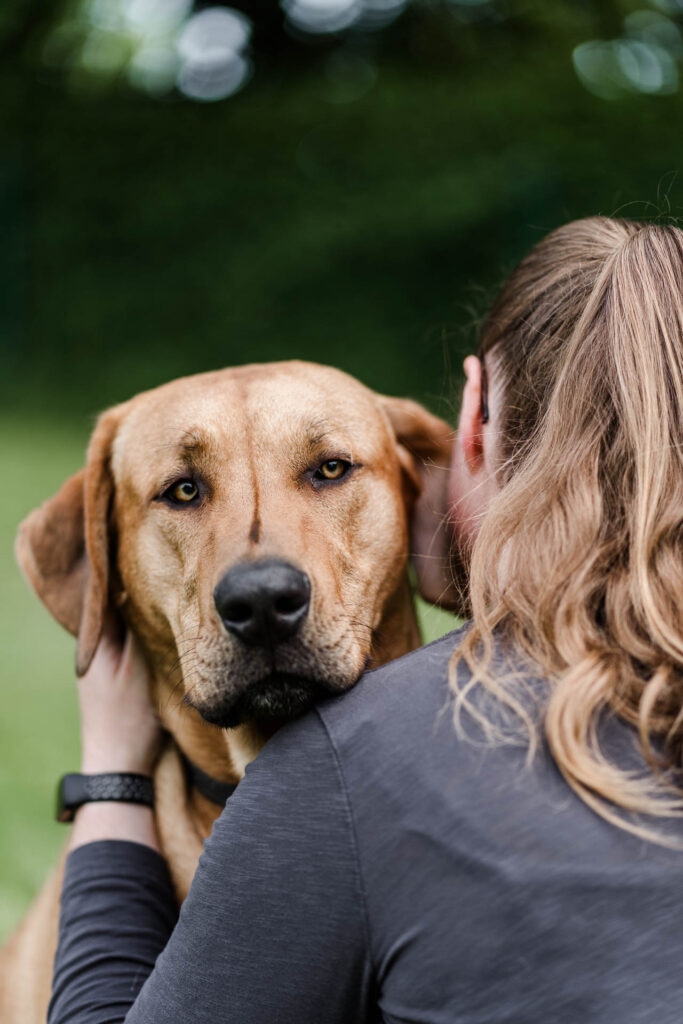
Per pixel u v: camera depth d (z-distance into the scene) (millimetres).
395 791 1311
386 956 1305
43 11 17031
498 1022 1219
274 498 2061
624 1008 1175
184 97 18219
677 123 15109
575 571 1439
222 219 17219
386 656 2346
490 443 1874
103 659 2322
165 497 2199
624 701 1334
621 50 16469
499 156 15562
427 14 17156
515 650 1425
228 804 1460
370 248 16031
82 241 17531
